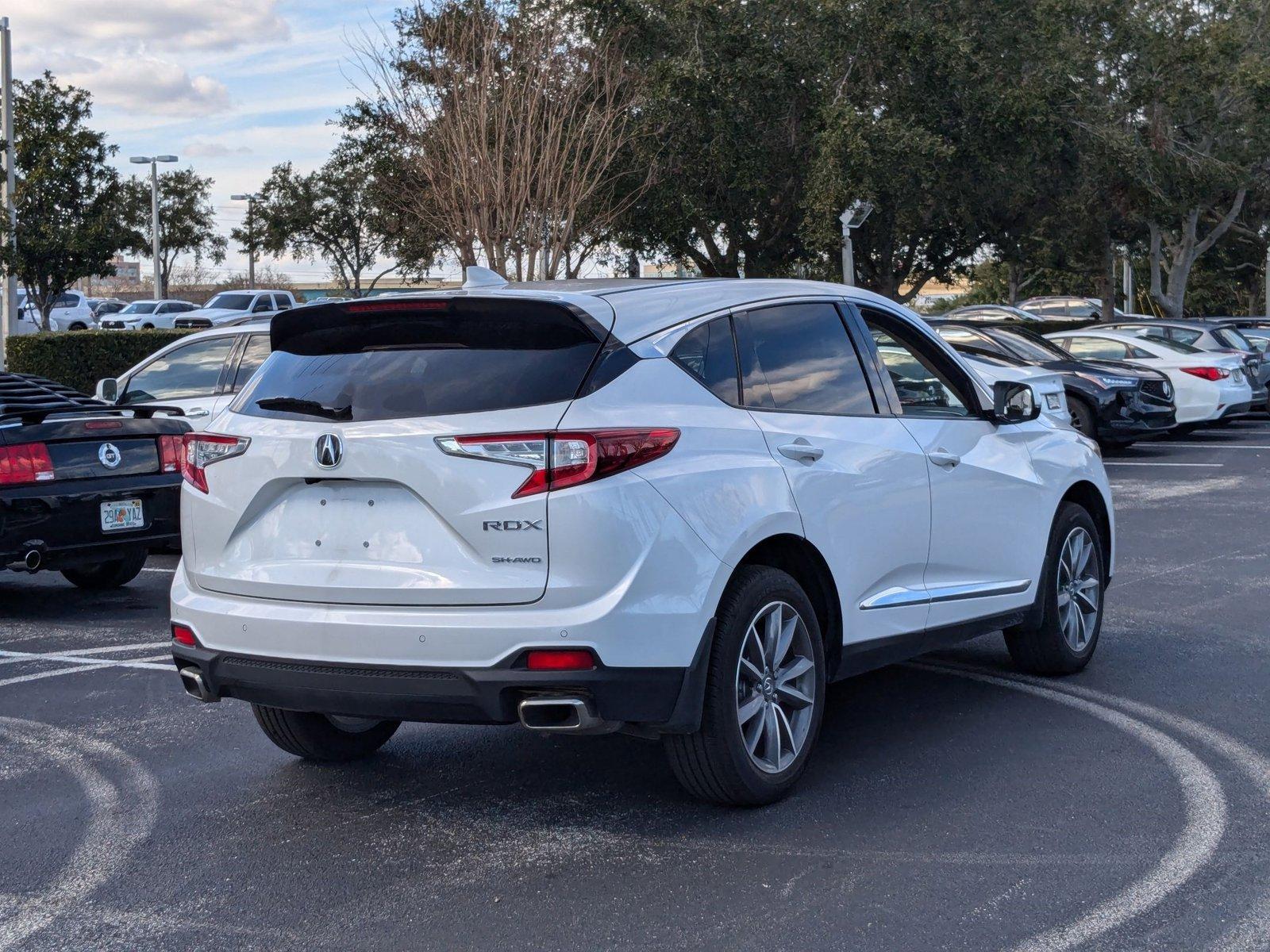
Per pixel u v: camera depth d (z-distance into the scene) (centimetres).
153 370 1138
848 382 528
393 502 428
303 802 491
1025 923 369
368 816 474
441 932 374
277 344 480
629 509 413
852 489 501
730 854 427
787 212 3028
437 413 423
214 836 457
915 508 536
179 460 901
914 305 5631
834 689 643
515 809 477
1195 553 1024
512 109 2455
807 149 2825
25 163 2978
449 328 444
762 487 459
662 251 3108
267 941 371
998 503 591
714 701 441
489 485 412
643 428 423
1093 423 1764
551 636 405
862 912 379
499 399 421
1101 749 534
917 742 548
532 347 433
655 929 371
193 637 461
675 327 459
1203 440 2059
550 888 404
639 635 412
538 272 2489
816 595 499
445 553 418
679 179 2808
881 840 436
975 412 602
